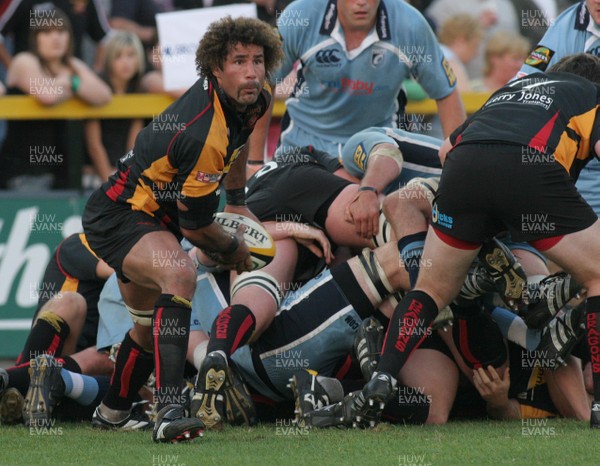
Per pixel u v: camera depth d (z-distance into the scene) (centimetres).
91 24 2767
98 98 2716
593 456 1262
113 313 1847
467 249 1484
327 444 1384
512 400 1694
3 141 2714
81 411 1747
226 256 1462
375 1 2088
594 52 2080
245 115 1398
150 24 2786
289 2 2822
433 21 3008
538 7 3020
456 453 1302
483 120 1486
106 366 1853
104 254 1455
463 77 2945
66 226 2689
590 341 1466
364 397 1488
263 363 1662
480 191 1439
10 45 2709
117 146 2748
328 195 1820
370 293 1642
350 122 2186
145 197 1421
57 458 1316
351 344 1664
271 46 1362
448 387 1633
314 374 1598
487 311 1670
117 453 1339
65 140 2722
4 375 1627
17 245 2673
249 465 1230
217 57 1335
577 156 1485
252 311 1616
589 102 1489
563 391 1658
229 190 1565
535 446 1341
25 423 1606
